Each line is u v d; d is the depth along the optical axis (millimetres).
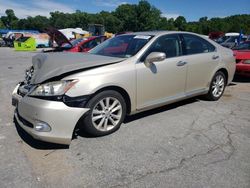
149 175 2832
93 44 10281
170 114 4691
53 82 3203
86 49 10062
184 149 3404
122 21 85125
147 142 3586
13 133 3805
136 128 4043
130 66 3805
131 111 3979
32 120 3189
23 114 3303
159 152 3316
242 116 4664
